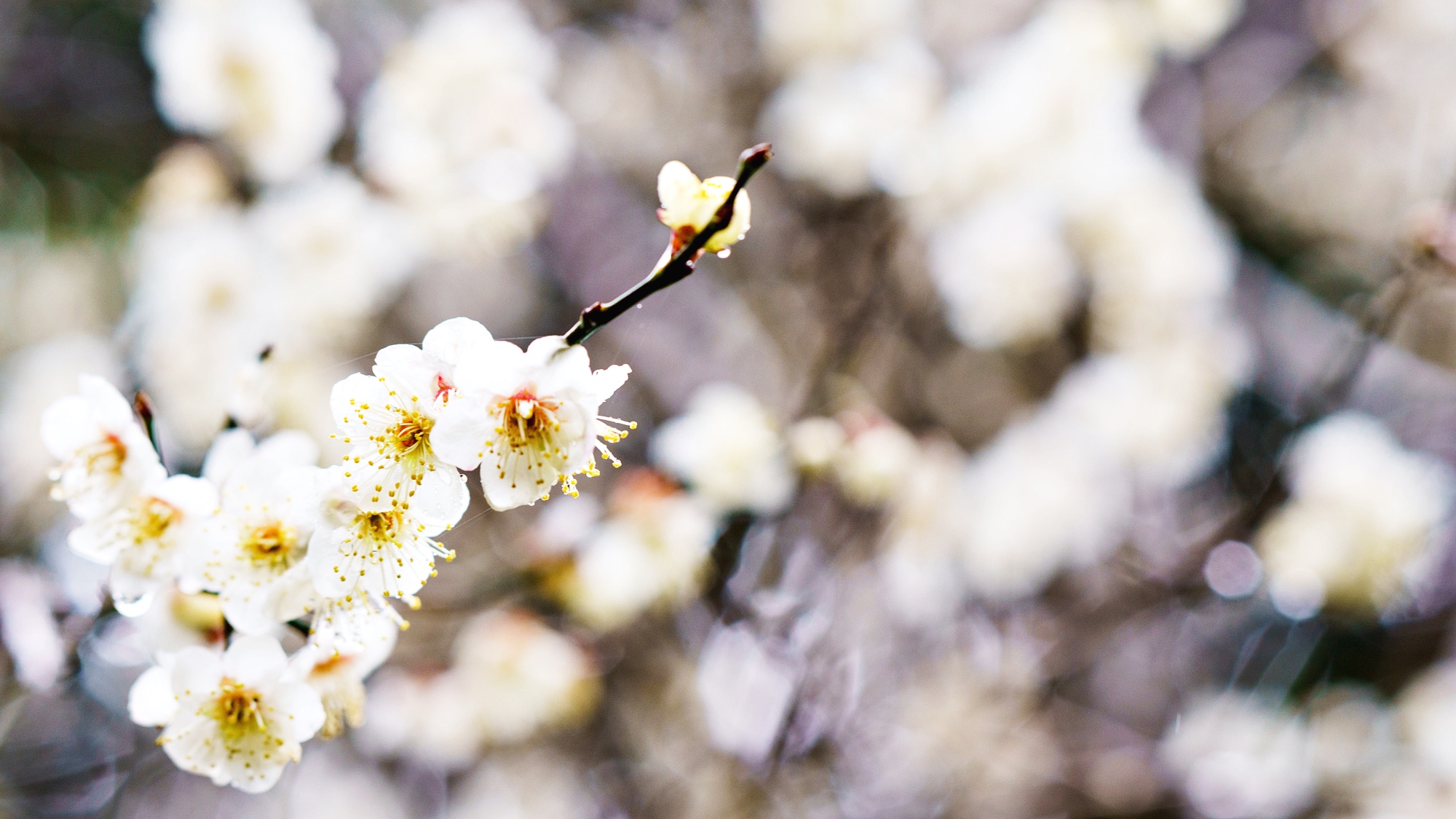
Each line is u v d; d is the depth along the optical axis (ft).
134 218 3.29
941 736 2.93
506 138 2.66
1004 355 3.66
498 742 2.50
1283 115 4.33
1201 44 2.95
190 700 1.52
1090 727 3.37
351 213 2.55
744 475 2.17
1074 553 2.92
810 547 2.41
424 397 1.49
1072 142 2.75
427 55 2.64
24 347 3.16
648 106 3.78
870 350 3.22
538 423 1.48
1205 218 2.94
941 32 3.92
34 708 2.88
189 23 2.35
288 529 1.50
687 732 2.83
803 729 2.46
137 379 2.51
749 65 3.64
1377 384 3.62
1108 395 2.92
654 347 3.43
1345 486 2.54
